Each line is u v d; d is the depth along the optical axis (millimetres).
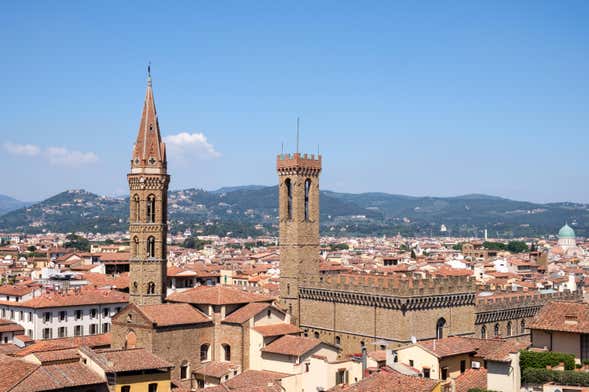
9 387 115188
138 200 189625
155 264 189750
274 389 136500
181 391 138375
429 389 101500
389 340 171000
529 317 194625
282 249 199750
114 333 172000
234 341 171750
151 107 193750
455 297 176500
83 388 120750
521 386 106562
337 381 138375
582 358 113062
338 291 183000
